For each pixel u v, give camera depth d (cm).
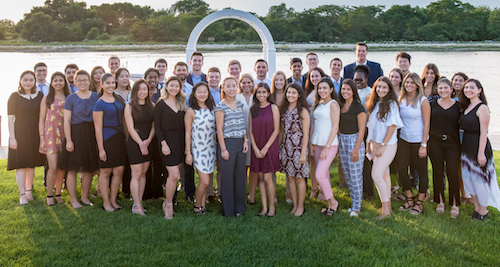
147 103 366
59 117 388
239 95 400
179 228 338
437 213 381
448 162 377
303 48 5944
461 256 296
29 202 403
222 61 3016
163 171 420
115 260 286
